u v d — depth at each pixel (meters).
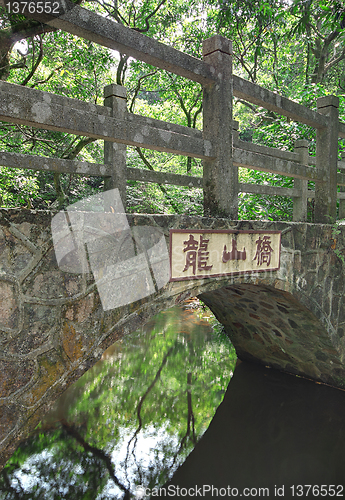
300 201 4.11
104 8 6.34
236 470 3.04
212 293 4.37
